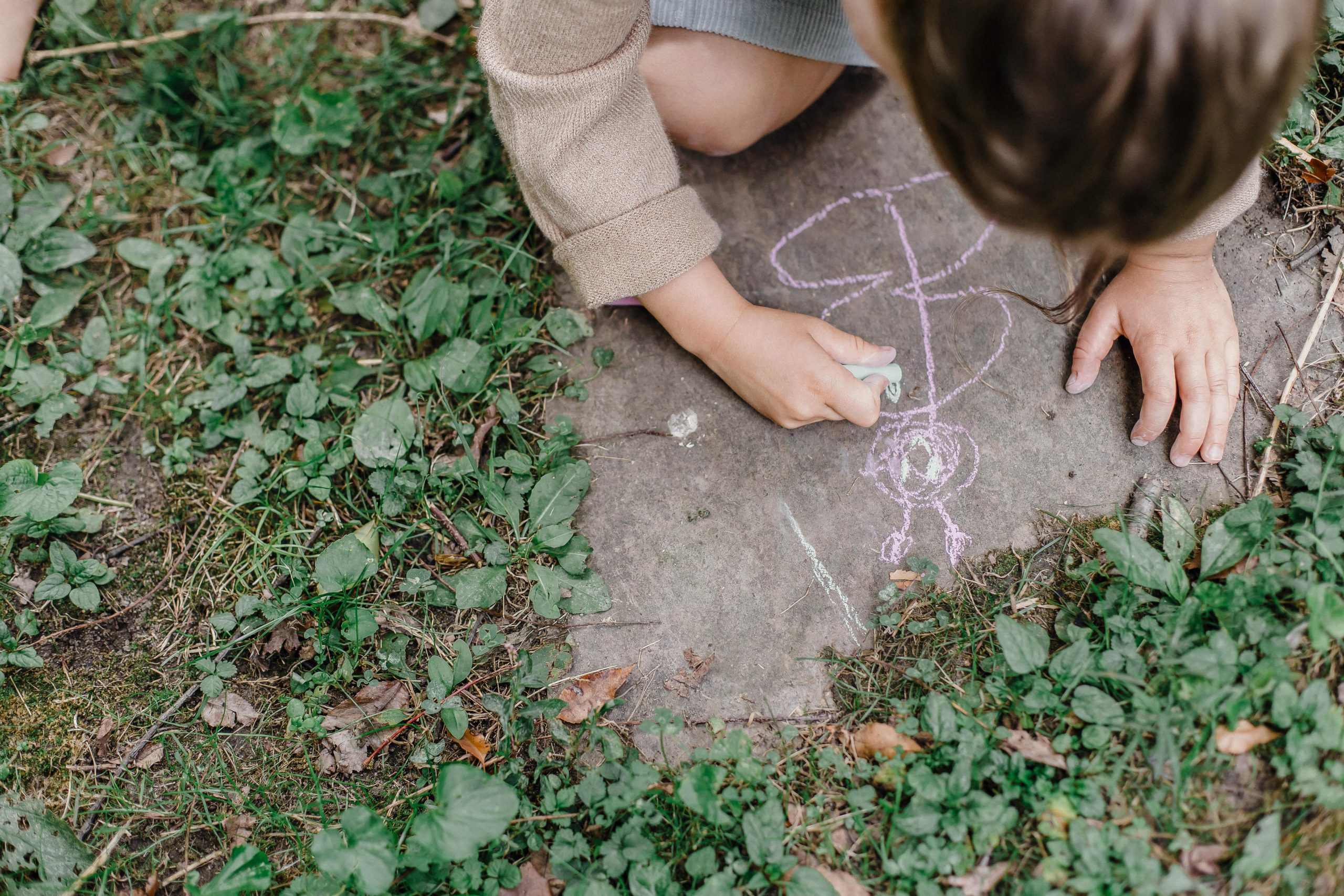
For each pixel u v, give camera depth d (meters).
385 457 1.88
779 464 1.86
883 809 1.52
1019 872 1.44
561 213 1.68
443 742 1.67
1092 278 1.44
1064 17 0.89
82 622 1.83
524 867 1.54
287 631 1.78
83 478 1.94
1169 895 1.36
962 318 1.94
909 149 2.10
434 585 1.79
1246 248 1.87
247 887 1.44
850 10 1.19
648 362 1.96
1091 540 1.74
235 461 1.95
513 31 1.44
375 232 2.12
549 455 1.88
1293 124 1.88
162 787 1.69
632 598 1.79
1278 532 1.59
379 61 2.32
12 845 1.61
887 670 1.68
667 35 1.75
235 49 2.34
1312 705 1.38
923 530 1.80
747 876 1.46
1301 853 1.37
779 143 2.11
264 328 2.09
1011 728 1.54
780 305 1.98
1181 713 1.44
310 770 1.67
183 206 2.19
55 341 2.08
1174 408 1.79
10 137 2.21
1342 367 1.78
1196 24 0.88
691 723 1.69
